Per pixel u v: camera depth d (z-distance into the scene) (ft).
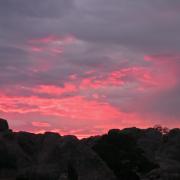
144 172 304.71
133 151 319.27
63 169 255.29
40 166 256.11
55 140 277.23
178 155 352.90
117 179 271.69
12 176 252.42
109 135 331.57
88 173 257.75
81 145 270.87
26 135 281.54
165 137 372.58
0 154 257.75
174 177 299.17
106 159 308.19
